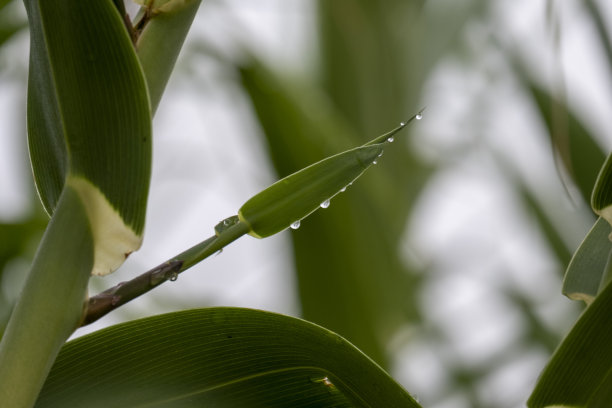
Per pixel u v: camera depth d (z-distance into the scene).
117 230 0.93
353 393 0.96
